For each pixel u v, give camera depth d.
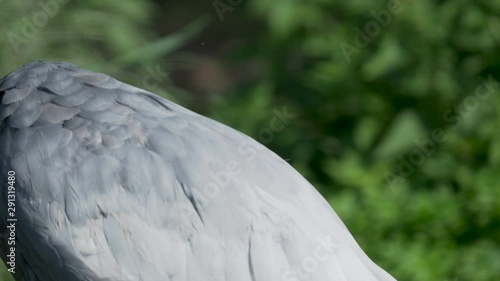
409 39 11.42
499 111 10.90
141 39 11.11
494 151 10.64
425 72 11.36
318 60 12.45
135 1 10.99
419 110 11.42
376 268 6.41
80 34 10.07
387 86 11.73
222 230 6.25
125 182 6.38
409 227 10.09
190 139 6.52
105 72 9.84
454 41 11.34
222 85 15.49
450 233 10.14
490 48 11.29
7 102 6.79
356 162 11.34
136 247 6.29
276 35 12.38
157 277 6.27
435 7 11.41
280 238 6.22
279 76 12.55
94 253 6.33
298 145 11.84
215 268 6.20
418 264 9.68
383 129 11.75
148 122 6.58
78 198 6.38
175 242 6.27
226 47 15.93
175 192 6.34
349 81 11.78
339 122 12.03
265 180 6.44
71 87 6.75
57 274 6.57
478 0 11.27
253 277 6.15
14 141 6.63
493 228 10.18
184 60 12.16
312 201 6.53
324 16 12.12
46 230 6.42
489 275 9.84
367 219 10.04
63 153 6.50
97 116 6.60
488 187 10.33
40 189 6.45
